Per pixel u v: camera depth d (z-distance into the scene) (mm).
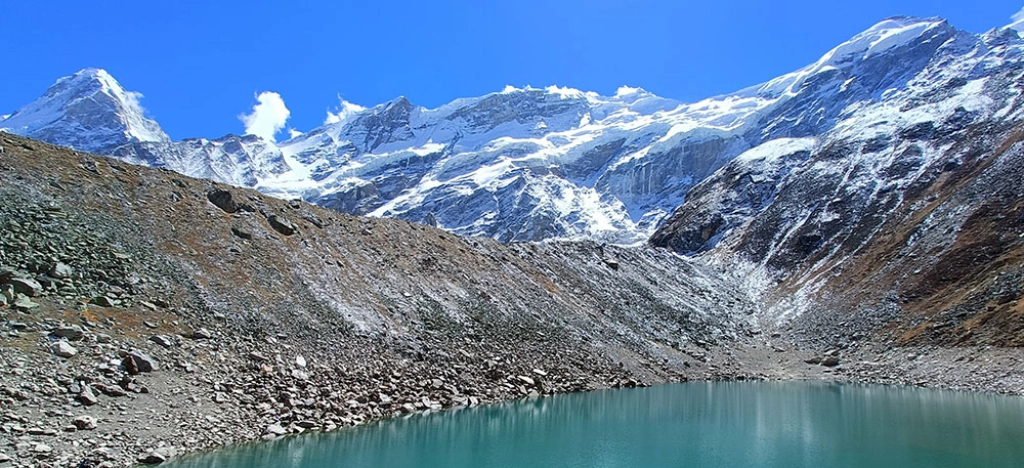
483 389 50031
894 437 39906
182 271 45250
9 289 35031
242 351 39938
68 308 36312
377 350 48094
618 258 105250
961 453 35594
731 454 35688
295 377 39812
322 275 54750
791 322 96625
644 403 52531
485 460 33812
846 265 110250
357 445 34594
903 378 70250
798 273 118188
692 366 74250
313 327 46875
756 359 82562
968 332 72688
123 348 34906
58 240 41406
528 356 58781
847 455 35281
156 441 29500
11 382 29188
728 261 134875
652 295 94125
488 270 74438
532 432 40750
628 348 71812
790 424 44312
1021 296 72062
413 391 45281
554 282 82188
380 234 69125
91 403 30172
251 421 34156
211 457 29875
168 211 51375
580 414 47000
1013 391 58406
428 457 33719
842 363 79500
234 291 46188
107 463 26688
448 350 53219
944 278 88438
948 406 52125
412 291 60500
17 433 26516
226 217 55250
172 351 36750
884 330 84438
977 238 92188
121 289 40219
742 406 51969
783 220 141250
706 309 98000
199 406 33500
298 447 32938
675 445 37969
